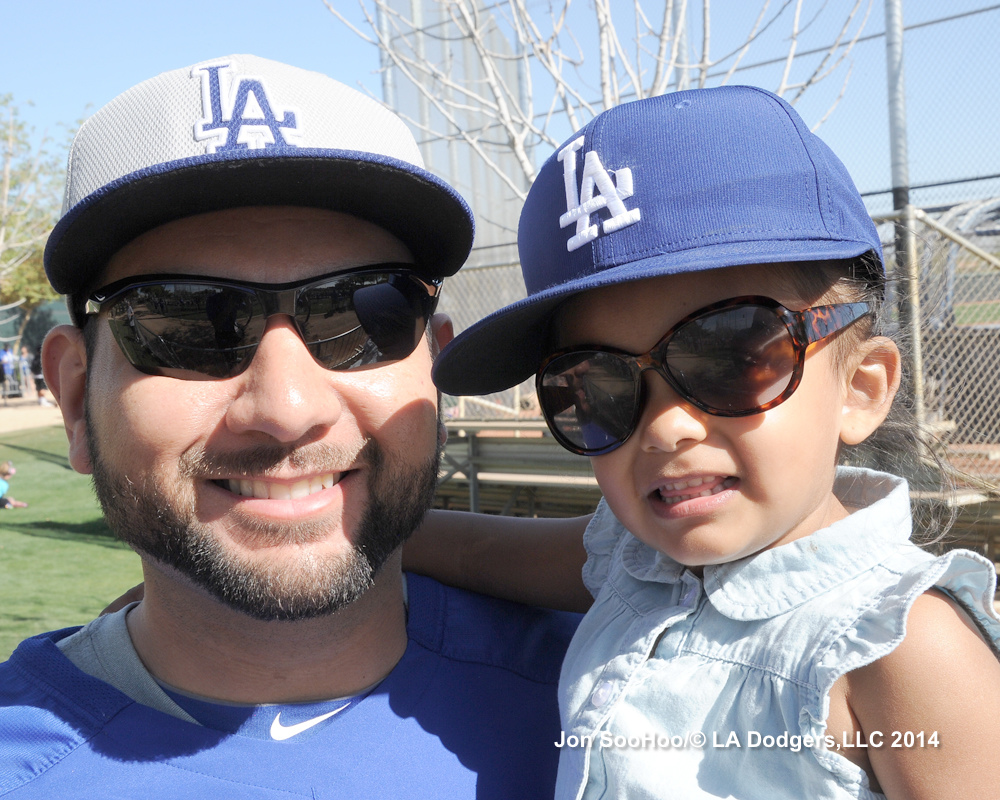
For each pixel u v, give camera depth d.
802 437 0.36
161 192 0.33
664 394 0.36
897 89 1.45
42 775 0.35
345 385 0.36
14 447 4.52
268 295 0.35
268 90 0.35
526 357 0.44
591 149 0.37
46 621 1.49
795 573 0.35
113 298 0.35
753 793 0.33
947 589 0.33
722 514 0.36
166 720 0.37
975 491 0.82
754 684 0.34
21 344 7.84
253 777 0.35
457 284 2.01
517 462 1.70
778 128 0.36
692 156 0.35
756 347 0.35
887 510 0.36
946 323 1.33
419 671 0.41
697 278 0.36
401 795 0.36
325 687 0.39
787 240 0.35
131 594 0.49
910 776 0.31
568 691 0.40
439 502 2.00
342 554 0.36
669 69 1.32
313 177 0.34
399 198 0.36
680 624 0.38
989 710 0.30
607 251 0.36
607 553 0.46
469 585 0.48
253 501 0.35
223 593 0.35
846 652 0.32
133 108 0.35
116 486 0.36
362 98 0.38
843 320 0.37
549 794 0.39
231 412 0.34
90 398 0.37
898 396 0.47
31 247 4.84
